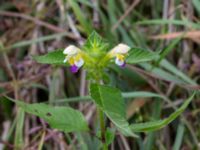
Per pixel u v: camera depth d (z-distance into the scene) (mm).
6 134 958
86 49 683
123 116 628
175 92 958
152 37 1015
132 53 694
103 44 681
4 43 1081
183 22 957
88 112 947
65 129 694
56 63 699
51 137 940
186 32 970
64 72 1007
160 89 952
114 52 674
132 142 920
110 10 1022
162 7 1057
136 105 941
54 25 1086
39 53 1040
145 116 944
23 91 1005
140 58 693
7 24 1104
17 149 896
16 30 1094
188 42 995
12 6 1122
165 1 1031
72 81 1006
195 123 928
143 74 958
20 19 1107
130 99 949
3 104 982
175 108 908
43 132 928
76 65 672
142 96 894
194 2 993
